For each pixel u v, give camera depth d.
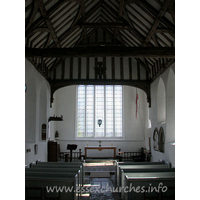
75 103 21.69
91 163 17.30
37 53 10.74
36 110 13.41
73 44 16.59
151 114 17.23
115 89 22.20
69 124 21.41
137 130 21.59
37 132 13.59
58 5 10.22
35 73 13.22
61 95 21.78
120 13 13.15
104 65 17.77
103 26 13.68
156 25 11.33
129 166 10.49
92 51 10.94
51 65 16.91
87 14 13.88
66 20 12.37
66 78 17.52
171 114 13.34
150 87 17.56
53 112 20.25
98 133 21.61
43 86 15.63
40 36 11.71
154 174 8.43
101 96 22.05
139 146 21.41
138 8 11.63
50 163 11.20
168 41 11.80
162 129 14.18
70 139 21.22
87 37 17.89
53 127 20.08
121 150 21.30
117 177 10.77
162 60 14.28
